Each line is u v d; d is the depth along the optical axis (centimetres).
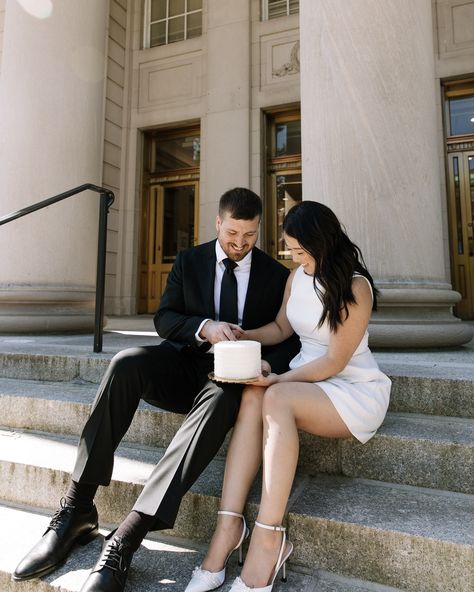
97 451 129
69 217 379
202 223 691
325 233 136
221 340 143
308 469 153
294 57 652
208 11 704
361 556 116
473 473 136
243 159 670
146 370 136
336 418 131
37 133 369
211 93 693
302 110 279
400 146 258
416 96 263
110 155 720
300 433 154
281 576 117
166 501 113
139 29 757
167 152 768
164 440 172
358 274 138
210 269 163
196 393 156
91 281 398
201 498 133
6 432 191
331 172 260
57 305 374
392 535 113
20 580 114
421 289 257
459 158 594
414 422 162
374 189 256
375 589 112
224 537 113
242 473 119
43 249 367
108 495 144
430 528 114
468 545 106
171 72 729
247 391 128
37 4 377
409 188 259
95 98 407
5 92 376
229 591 107
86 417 183
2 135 372
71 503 129
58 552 120
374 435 146
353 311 134
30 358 239
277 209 684
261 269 164
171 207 764
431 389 172
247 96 671
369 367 145
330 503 129
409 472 143
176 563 121
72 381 229
